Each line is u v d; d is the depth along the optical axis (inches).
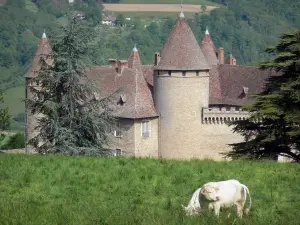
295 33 3304.6
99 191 1631.4
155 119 5147.6
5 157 2123.5
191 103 5054.1
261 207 1477.6
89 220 1321.4
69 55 3646.7
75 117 3575.3
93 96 3730.3
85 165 1926.7
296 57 3248.0
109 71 5364.2
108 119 3683.6
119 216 1331.2
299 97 3105.3
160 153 5152.6
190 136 5083.7
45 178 1761.8
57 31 3700.8
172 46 5049.2
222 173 1833.2
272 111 3105.3
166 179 1743.4
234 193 1328.7
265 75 5374.0
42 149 3523.6
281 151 3144.7
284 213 1414.9
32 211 1376.7
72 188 1653.5
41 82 3769.7
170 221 1284.4
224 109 5152.6
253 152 3142.2
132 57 5433.1
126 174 1793.8
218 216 1289.4
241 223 1275.8
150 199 1556.3
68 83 3622.0
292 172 1866.4
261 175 1806.1
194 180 1737.2
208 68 5113.2
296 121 3065.9
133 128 5059.1
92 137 3582.7
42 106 3639.3
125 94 5162.4
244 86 5418.3
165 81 5044.3
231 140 5177.2
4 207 1391.5
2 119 3846.0
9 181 1728.6
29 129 5378.9
